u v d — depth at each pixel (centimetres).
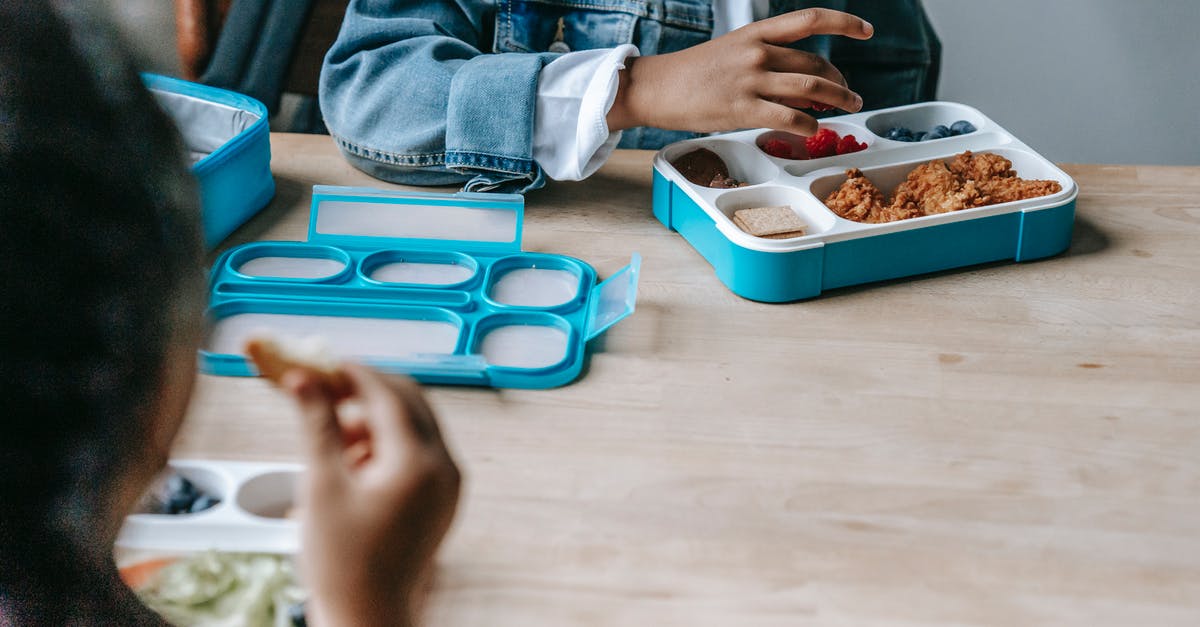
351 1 133
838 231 103
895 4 188
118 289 25
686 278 108
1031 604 71
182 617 69
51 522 26
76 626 28
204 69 197
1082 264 110
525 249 113
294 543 75
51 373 24
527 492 81
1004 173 116
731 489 81
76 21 25
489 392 92
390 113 123
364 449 45
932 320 101
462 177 123
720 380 93
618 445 86
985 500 80
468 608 71
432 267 111
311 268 110
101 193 25
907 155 121
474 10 137
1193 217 118
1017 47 203
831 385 93
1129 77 204
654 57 121
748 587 73
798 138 127
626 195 124
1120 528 78
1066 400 91
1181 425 88
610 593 72
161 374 27
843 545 76
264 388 92
